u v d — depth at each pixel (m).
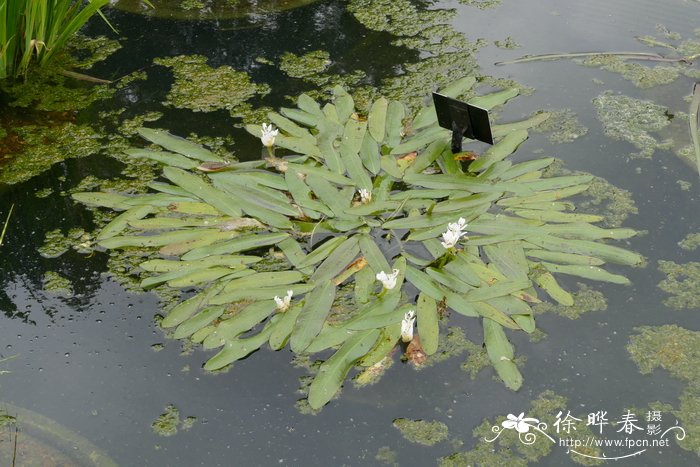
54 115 3.38
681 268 2.65
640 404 2.20
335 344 2.31
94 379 2.25
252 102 3.47
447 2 4.41
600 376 2.28
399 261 2.59
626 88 3.67
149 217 2.80
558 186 2.94
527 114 3.44
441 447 2.06
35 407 2.16
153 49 3.87
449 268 2.56
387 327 2.37
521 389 2.23
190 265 2.58
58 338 2.38
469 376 2.26
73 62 3.75
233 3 4.30
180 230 2.72
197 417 2.13
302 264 2.57
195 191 2.88
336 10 4.28
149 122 3.33
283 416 2.13
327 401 2.15
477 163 3.05
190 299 2.47
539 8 4.41
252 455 2.03
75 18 3.58
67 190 2.95
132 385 2.23
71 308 2.47
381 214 2.82
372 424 2.11
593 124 3.40
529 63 3.84
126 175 3.04
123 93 3.53
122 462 2.01
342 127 3.22
